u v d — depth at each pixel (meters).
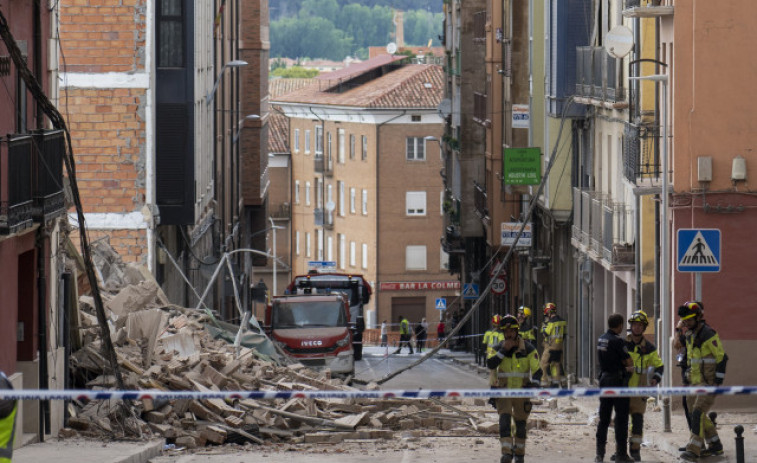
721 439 45.62
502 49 121.88
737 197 57.69
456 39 163.75
